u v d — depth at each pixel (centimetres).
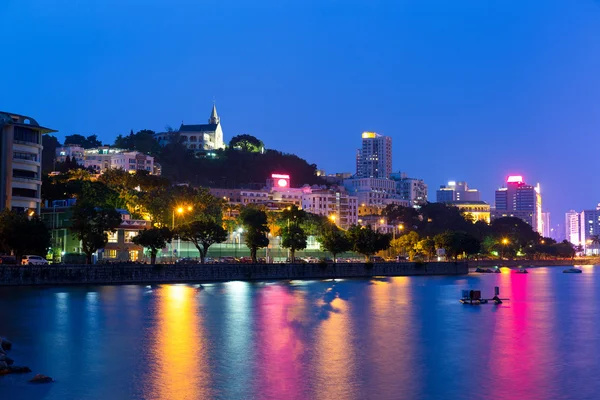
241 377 6288
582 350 7788
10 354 7200
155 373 6400
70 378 6169
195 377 6272
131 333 8625
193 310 11075
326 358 7188
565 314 11362
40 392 5684
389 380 6247
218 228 18612
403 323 9938
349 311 11388
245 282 18388
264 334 8688
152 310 10919
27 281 14262
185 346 7781
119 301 12100
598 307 12638
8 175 18575
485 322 10162
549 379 6325
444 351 7669
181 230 18438
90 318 9862
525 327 9650
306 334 8756
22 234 14438
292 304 12238
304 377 6319
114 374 6344
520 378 6362
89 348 7581
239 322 9744
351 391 5850
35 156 19350
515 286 19375
